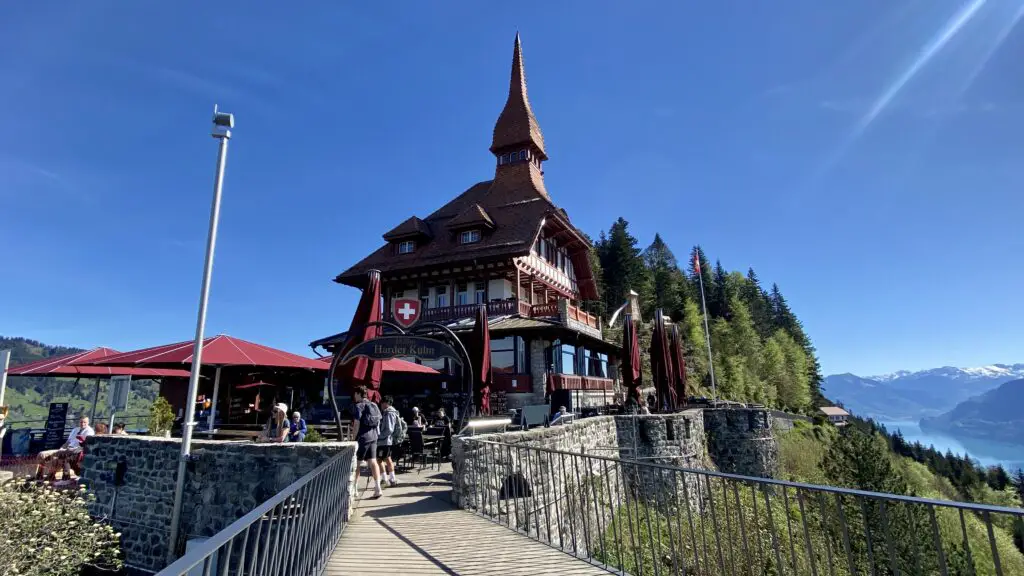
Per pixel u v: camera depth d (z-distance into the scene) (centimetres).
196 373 1095
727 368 5612
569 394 2177
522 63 3975
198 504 1046
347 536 736
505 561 636
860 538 1375
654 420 1861
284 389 2462
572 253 3909
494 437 966
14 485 1029
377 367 1246
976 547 1672
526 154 3678
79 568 1035
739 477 460
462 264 2891
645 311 6719
